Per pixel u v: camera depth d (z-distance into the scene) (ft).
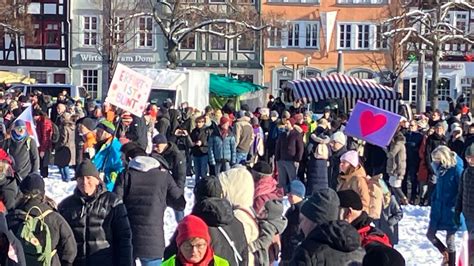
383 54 185.57
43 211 23.38
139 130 50.39
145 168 27.78
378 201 30.40
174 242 19.40
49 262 23.03
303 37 187.21
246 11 166.40
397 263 15.02
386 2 185.68
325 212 20.12
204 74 112.88
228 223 20.88
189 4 163.02
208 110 74.69
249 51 186.50
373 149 51.34
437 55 134.10
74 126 68.08
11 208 25.62
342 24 187.01
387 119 40.16
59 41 186.29
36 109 73.72
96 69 185.98
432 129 62.23
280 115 86.07
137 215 27.50
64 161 68.18
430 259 41.52
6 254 20.31
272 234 25.94
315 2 186.80
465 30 186.50
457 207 37.14
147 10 178.40
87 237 24.17
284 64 186.29
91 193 24.38
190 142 70.90
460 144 61.16
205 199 21.04
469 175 36.27
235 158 63.41
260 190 27.61
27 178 23.77
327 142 56.90
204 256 18.57
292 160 59.77
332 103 111.45
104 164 35.14
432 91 134.62
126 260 24.45
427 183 62.03
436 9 137.28
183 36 155.43
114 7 166.30
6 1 173.68
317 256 17.42
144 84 42.65
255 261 25.49
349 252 17.46
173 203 28.84
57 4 185.37
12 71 185.78
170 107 82.33
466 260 24.31
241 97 138.41
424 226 51.65
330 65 187.01
